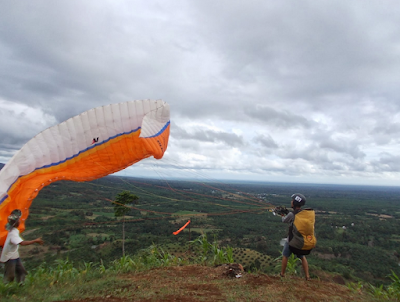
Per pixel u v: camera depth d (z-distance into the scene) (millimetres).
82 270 6422
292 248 5035
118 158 6215
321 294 4543
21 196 5199
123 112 6363
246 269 6082
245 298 4078
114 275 5668
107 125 6191
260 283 4801
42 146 5648
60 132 5840
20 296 4281
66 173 5754
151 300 3920
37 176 5508
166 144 7016
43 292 4504
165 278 5113
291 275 5754
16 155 5379
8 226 4727
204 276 5250
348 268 15297
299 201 5012
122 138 6262
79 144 5965
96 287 4594
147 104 6590
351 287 5434
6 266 4723
